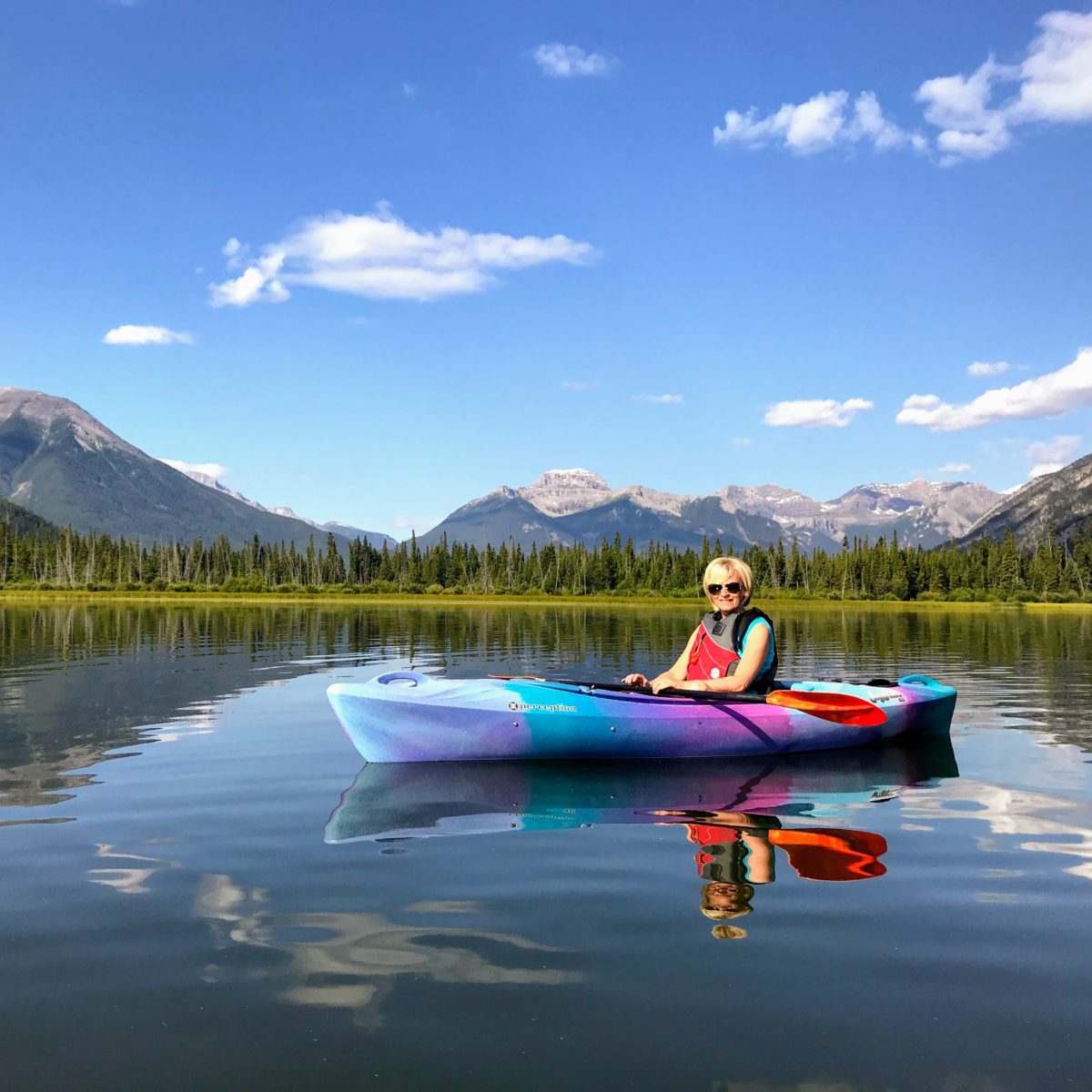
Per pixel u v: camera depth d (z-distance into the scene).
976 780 7.49
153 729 9.77
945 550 144.00
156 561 158.75
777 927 4.17
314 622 41.94
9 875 4.93
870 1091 2.83
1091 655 21.47
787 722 8.60
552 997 3.46
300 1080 2.89
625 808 6.52
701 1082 2.88
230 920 4.25
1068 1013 3.33
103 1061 3.01
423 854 5.33
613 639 27.98
